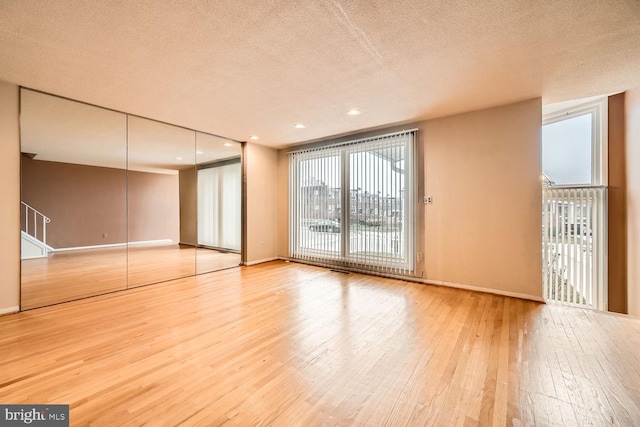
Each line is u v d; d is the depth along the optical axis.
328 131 4.36
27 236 3.22
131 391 1.55
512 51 2.12
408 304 3.01
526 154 3.13
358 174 4.45
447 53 2.15
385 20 1.76
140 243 4.50
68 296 3.26
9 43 1.97
